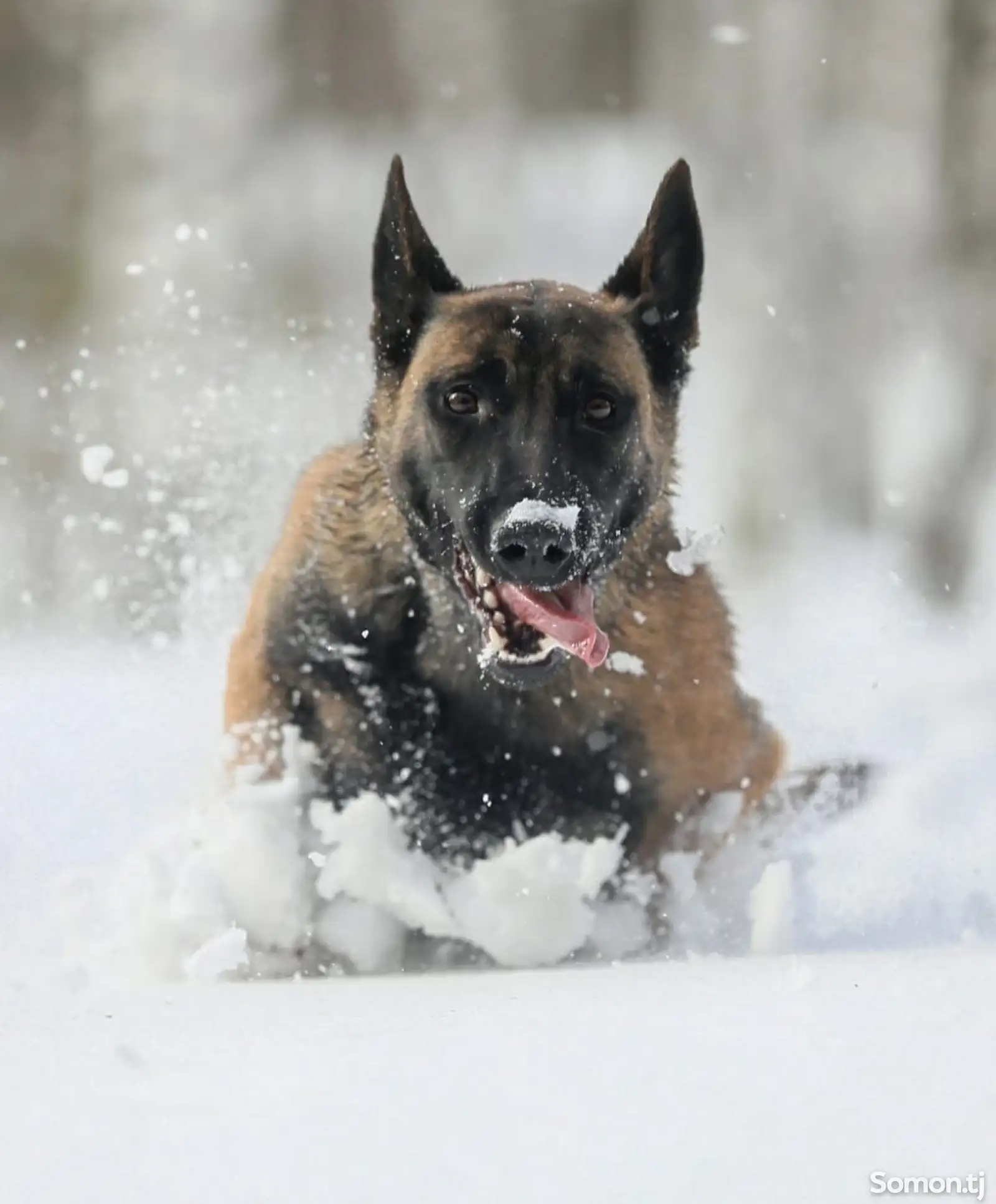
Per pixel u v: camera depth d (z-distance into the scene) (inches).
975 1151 198.5
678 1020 263.6
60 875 395.5
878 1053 237.3
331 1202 188.1
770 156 1273.4
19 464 1016.2
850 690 529.0
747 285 1222.9
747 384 1171.9
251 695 390.6
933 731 491.2
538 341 372.8
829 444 1138.0
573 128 1712.6
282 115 1605.6
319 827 379.6
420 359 385.1
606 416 377.4
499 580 359.9
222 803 380.2
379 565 386.3
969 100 1143.6
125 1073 238.5
